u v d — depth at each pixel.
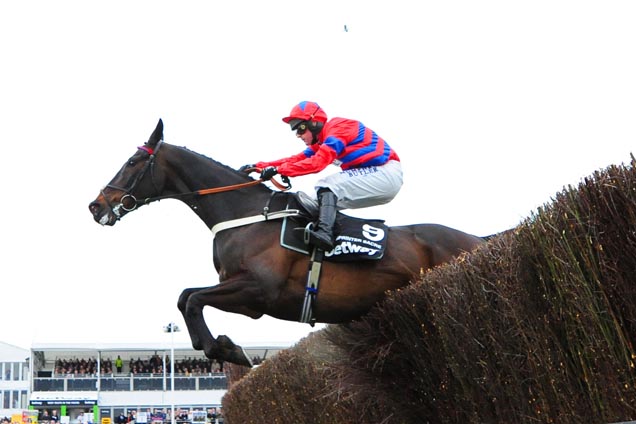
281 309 4.97
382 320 4.54
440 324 3.95
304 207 5.02
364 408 5.17
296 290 4.93
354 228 4.99
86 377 29.41
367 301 4.96
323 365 5.53
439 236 5.21
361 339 4.63
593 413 3.10
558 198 3.24
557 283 3.18
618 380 2.96
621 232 2.95
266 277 4.86
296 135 5.32
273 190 5.22
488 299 3.65
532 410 3.44
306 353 6.61
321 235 4.79
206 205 5.19
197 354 31.12
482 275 3.68
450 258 5.13
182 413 28.89
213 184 5.19
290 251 4.92
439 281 3.98
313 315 4.96
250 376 8.99
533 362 3.37
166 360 31.11
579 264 3.09
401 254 5.05
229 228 5.08
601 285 3.00
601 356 3.02
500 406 3.65
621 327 2.96
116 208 5.21
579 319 3.09
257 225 5.02
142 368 30.97
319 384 6.37
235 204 5.14
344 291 4.92
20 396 31.75
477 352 3.73
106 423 26.75
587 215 3.08
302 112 5.21
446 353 3.95
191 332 4.80
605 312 3.00
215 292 4.87
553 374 3.27
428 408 4.48
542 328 3.31
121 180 5.23
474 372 3.79
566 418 3.23
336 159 5.21
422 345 4.31
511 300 3.45
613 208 2.98
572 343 3.17
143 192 5.25
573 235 3.11
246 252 4.94
